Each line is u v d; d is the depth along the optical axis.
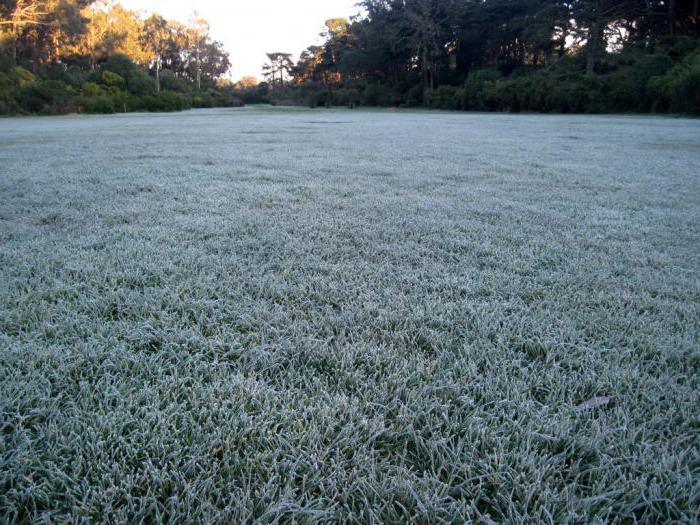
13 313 2.12
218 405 1.56
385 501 1.23
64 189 4.91
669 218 4.26
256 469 1.33
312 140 12.00
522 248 3.33
